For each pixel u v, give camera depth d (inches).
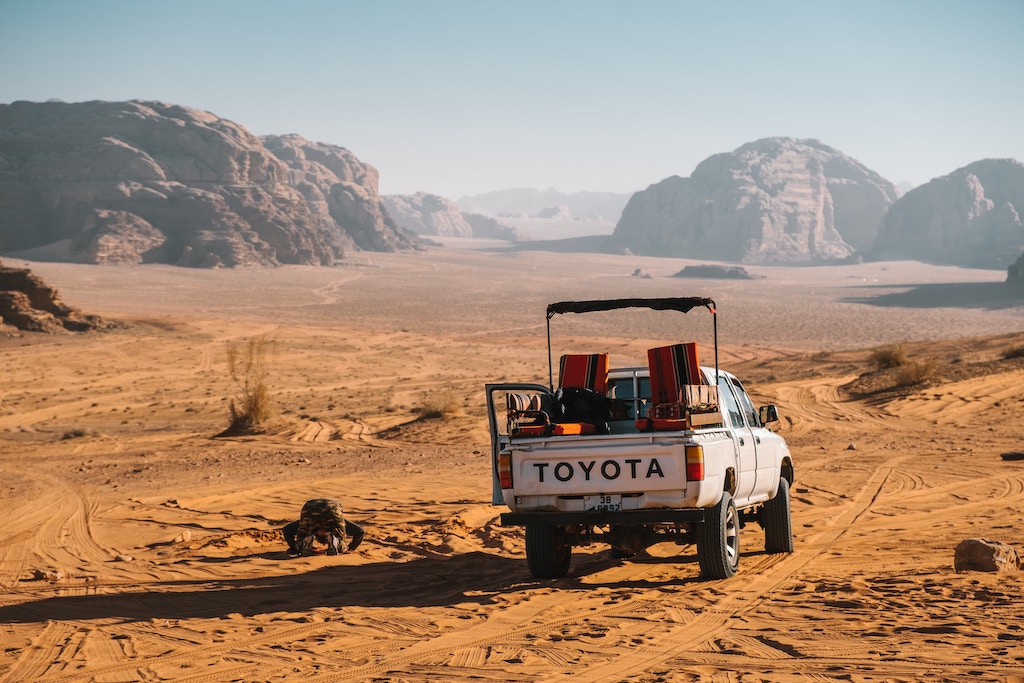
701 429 350.9
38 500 726.5
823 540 449.4
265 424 1389.0
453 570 412.8
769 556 411.5
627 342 4220.0
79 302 6830.7
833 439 1005.2
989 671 219.6
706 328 5551.2
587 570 397.1
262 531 526.9
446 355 3609.7
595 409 384.8
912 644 247.6
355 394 2226.9
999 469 702.5
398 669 245.4
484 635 281.6
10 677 248.7
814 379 1665.8
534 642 269.7
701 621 288.7
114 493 766.5
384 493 707.4
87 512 649.0
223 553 471.2
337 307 7116.1
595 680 228.2
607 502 341.4
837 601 306.5
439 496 681.0
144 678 244.1
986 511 514.9
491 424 369.4
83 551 493.4
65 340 3572.8
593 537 373.1
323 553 459.8
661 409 342.6
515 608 319.0
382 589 369.4
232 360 2375.7
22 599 362.9
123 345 3400.6
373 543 488.1
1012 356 1588.3
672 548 447.2
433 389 2320.4
